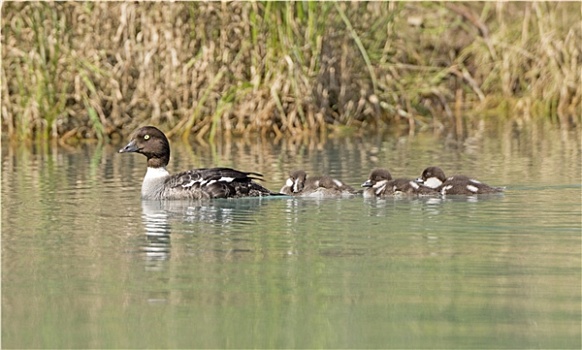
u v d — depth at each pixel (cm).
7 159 2252
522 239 1305
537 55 2891
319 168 1995
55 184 1869
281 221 1463
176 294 1102
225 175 1686
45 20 2541
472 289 1095
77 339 973
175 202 1655
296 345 946
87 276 1179
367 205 1578
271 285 1130
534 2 2880
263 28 2559
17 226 1459
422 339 953
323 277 1155
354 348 934
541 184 1708
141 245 1326
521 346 931
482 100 2931
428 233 1354
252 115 2559
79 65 2558
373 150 2264
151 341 964
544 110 2881
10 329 1004
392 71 2741
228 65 2561
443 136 2500
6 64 2538
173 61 2539
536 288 1093
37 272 1200
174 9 2534
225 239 1352
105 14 2559
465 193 1616
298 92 2556
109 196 1725
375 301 1064
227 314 1033
